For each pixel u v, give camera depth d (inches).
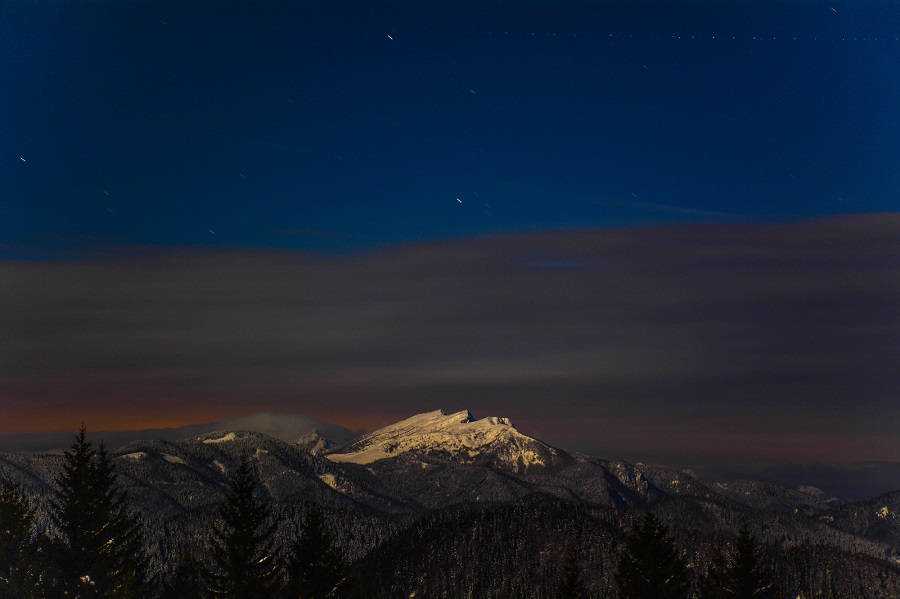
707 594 3924.7
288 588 3056.1
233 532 2982.3
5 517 2933.1
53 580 2856.8
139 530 3161.9
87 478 2987.2
